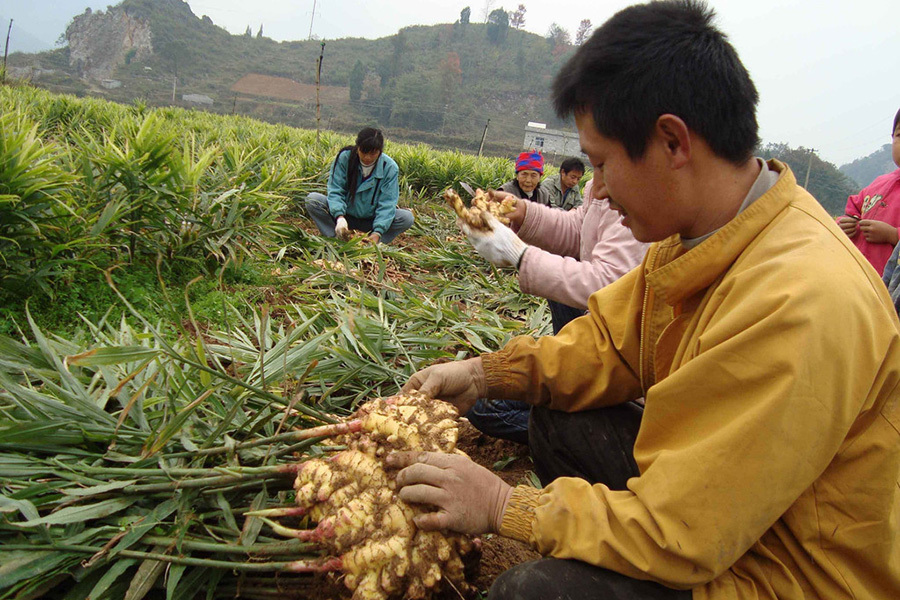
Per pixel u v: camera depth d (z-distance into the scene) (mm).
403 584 1435
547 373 1809
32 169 3215
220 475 1719
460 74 110938
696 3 1270
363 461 1566
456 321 3664
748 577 1253
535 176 5711
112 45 116375
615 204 1396
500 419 2508
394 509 1465
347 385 2676
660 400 1276
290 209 7410
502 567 2021
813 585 1229
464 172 12320
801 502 1222
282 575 1691
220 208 4605
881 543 1195
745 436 1124
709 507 1146
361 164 5906
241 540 1623
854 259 1251
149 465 1789
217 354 2633
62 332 3029
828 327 1109
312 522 1702
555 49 128250
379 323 3062
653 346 1579
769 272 1205
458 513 1373
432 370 1881
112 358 1798
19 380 2123
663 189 1288
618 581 1259
